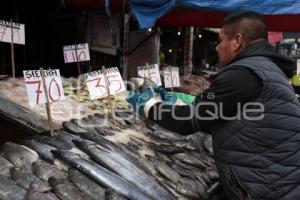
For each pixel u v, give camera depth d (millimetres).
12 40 3959
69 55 4625
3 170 2297
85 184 2201
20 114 3184
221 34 2355
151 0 4473
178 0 4523
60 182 2182
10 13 6070
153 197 2250
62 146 2621
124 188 2203
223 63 2373
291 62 2293
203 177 2736
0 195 2043
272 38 8398
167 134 3369
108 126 3307
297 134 2082
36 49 6535
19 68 6336
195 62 12039
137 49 7340
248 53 2213
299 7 4648
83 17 6625
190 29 9562
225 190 2279
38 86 2865
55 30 6676
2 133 3355
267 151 2090
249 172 2105
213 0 4699
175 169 2721
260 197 2090
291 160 2072
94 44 6812
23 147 2523
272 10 4699
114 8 5984
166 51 10367
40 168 2299
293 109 2109
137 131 3340
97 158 2482
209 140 3451
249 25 2234
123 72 6805
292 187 2068
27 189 2115
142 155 2799
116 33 7164
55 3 6105
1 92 3715
